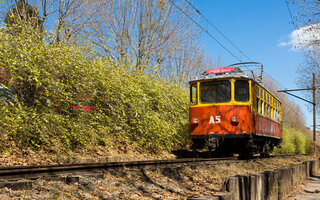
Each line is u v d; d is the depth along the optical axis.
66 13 15.01
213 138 11.90
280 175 6.57
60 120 8.92
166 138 13.59
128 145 11.94
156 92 13.88
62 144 9.45
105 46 16.25
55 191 4.38
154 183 6.08
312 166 12.95
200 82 12.53
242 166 10.36
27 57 8.41
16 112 8.20
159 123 12.74
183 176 7.28
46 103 9.32
